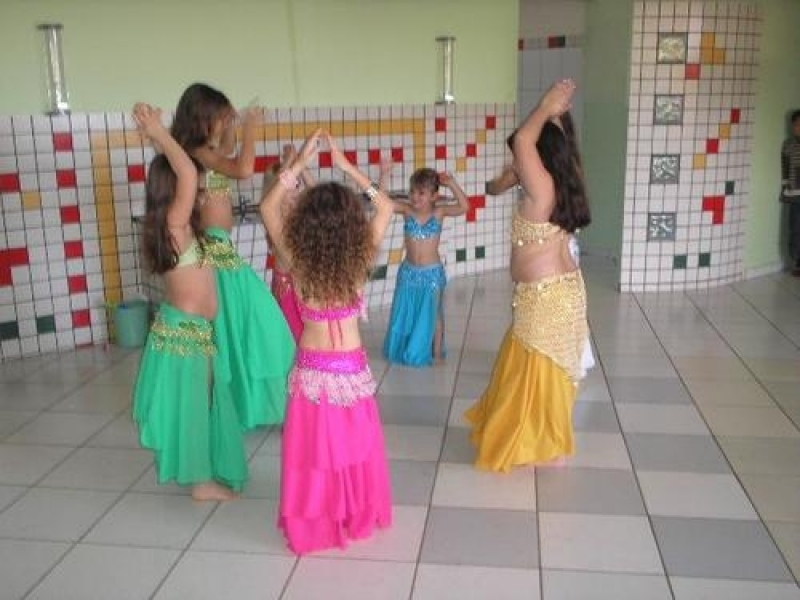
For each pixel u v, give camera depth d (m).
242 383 3.53
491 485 3.23
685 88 6.18
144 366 3.02
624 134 7.11
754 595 2.50
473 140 6.70
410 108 6.21
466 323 5.57
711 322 5.59
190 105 3.16
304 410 2.67
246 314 3.50
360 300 2.65
